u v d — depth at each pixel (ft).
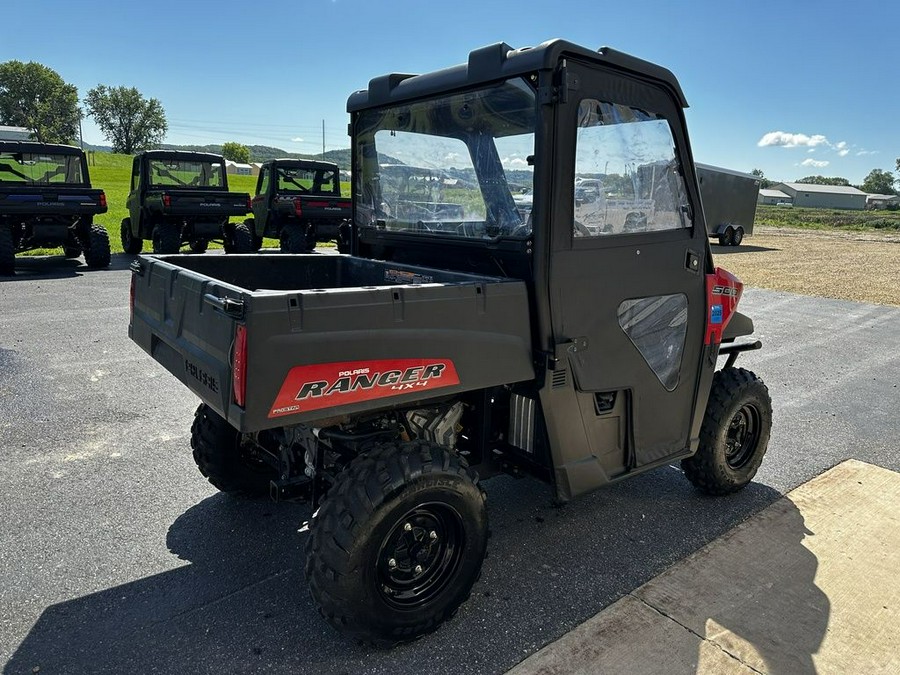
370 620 7.60
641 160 9.53
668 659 7.93
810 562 10.14
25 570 9.43
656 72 9.39
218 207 44.45
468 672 7.68
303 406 6.91
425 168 10.37
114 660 7.72
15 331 22.91
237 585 9.22
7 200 36.47
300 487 8.96
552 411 8.92
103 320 25.07
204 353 7.58
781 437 15.62
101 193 39.11
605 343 9.39
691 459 11.84
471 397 9.68
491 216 9.26
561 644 8.16
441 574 8.30
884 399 18.88
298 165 48.96
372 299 7.22
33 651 7.83
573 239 8.78
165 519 10.94
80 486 11.99
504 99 8.73
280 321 6.64
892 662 7.98
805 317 32.32
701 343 10.92
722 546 10.55
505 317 8.36
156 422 15.07
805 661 7.96
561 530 10.98
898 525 11.35
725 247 77.87
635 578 9.64
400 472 7.51
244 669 7.64
